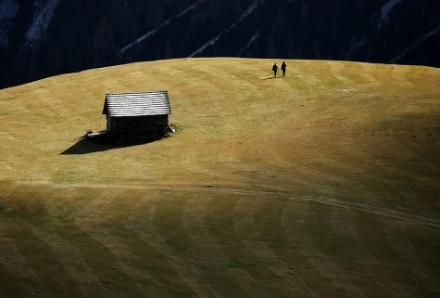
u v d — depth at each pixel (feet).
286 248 140.05
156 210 166.61
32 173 209.56
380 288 122.42
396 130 229.25
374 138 223.71
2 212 172.55
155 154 226.17
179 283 123.34
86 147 240.94
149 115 243.19
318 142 225.56
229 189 181.78
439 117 238.48
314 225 153.17
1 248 142.61
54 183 196.54
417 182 183.11
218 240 144.97
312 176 191.42
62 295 117.60
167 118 247.09
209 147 230.68
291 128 245.04
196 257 135.74
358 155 208.95
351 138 226.17
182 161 216.13
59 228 157.69
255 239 145.28
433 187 179.11
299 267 130.72
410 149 210.59
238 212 162.50
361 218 157.58
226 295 118.83
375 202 168.86
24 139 254.68
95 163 218.79
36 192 186.60
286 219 157.07
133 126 244.42
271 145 226.99
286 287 122.21
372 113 251.39
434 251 139.54
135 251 139.33
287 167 201.67
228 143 233.96
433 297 119.75
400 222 155.43
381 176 189.06
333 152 213.66
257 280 124.98
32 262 133.18
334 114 255.70
